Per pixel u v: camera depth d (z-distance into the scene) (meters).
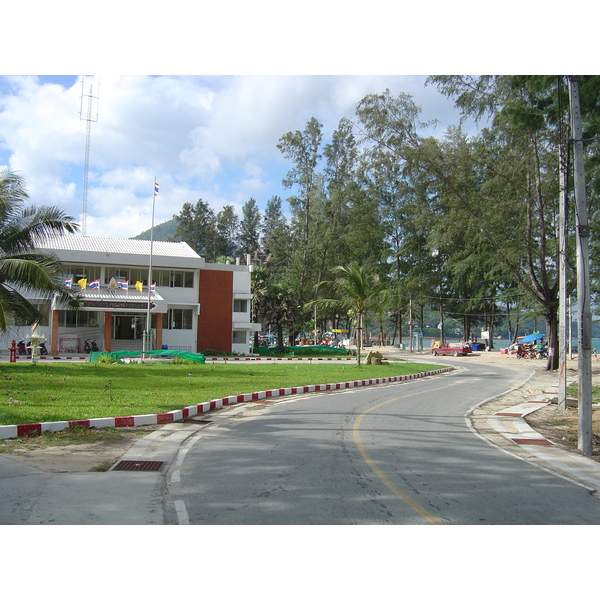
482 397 19.58
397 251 70.31
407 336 131.88
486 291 68.00
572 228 29.67
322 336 81.62
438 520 5.62
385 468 7.79
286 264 74.06
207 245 91.12
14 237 22.88
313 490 6.52
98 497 6.10
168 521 5.39
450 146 39.59
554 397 19.83
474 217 33.34
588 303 10.41
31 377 19.62
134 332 42.38
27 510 5.62
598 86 13.32
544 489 7.07
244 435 10.32
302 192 62.06
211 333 44.50
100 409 12.06
